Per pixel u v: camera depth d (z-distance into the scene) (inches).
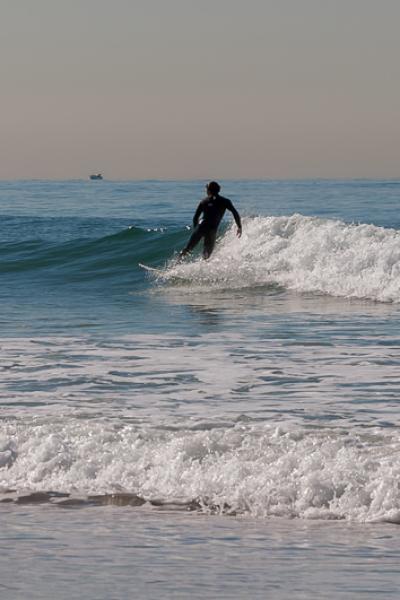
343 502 711.1
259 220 2556.6
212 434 846.5
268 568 558.9
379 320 1717.5
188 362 1310.3
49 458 831.7
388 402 1036.5
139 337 1550.2
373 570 553.6
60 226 4195.4
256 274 2316.7
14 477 813.2
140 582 527.8
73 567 561.3
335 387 1126.4
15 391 1128.2
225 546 613.9
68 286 2425.0
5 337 1567.4
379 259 2153.1
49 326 1696.6
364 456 774.5
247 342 1481.3
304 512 705.0
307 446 807.7
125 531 658.2
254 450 803.4
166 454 812.6
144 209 6820.9
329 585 521.7
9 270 2748.5
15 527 672.4
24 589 515.5
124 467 803.4
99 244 2935.5
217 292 2224.4
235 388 1127.0
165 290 2285.9
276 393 1095.0
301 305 1969.7
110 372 1243.8
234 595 502.9
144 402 1052.5
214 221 2399.1
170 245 2834.6
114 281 2490.2
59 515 709.3
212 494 748.0
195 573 547.5
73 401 1063.0
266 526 675.4
